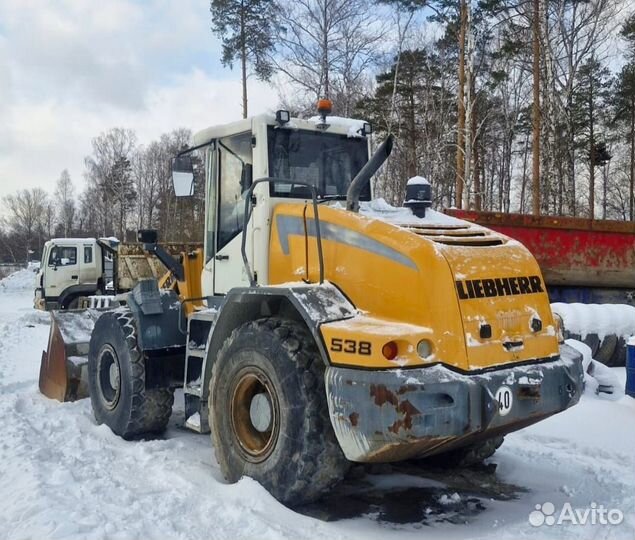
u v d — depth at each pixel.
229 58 24.89
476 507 4.28
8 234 82.19
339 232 4.29
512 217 9.12
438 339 3.71
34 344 12.44
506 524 3.95
